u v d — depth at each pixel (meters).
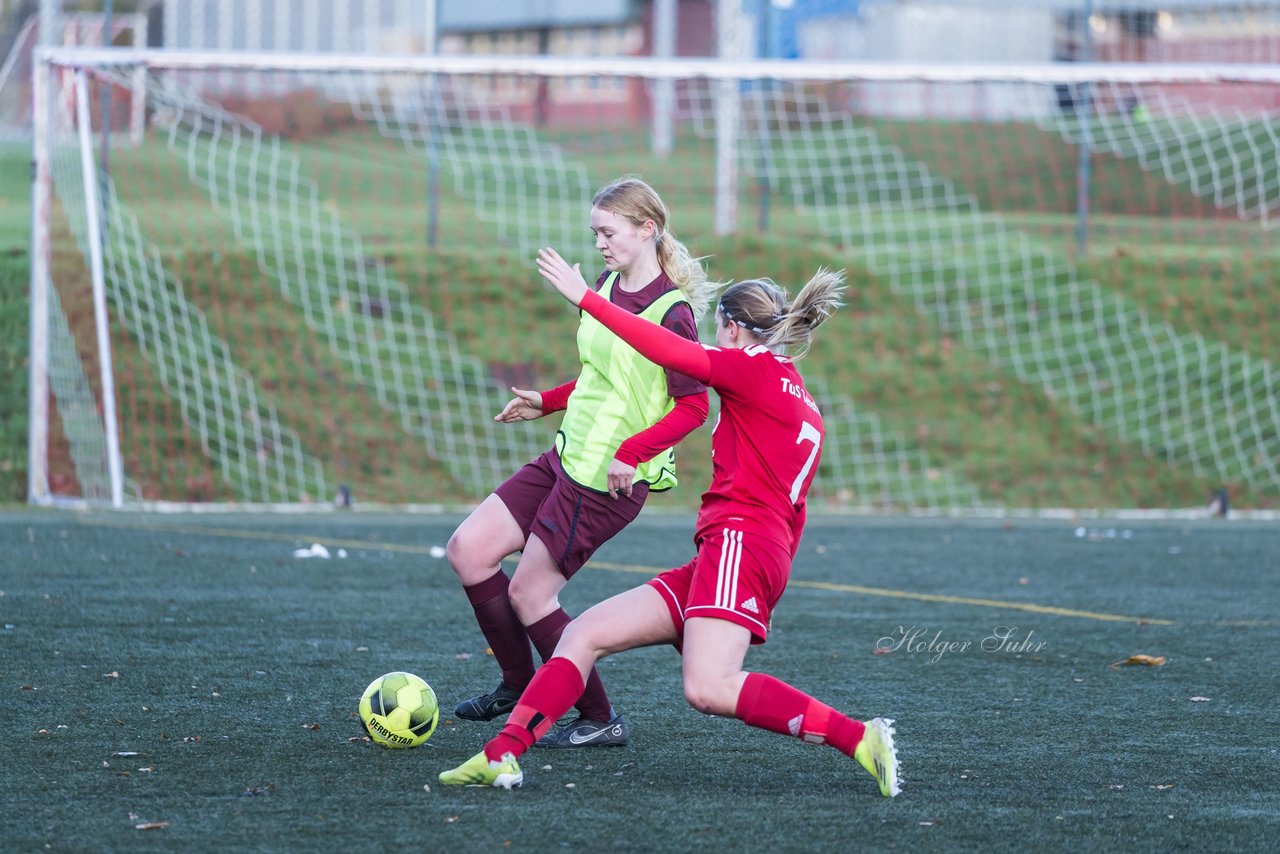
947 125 73.19
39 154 40.66
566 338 52.44
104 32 54.34
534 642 16.47
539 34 91.81
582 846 12.31
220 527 36.94
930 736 16.95
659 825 13.00
